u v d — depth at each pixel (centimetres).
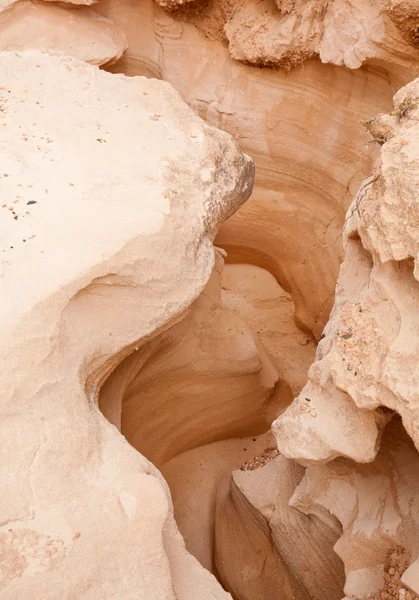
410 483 405
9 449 306
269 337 680
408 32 496
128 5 625
